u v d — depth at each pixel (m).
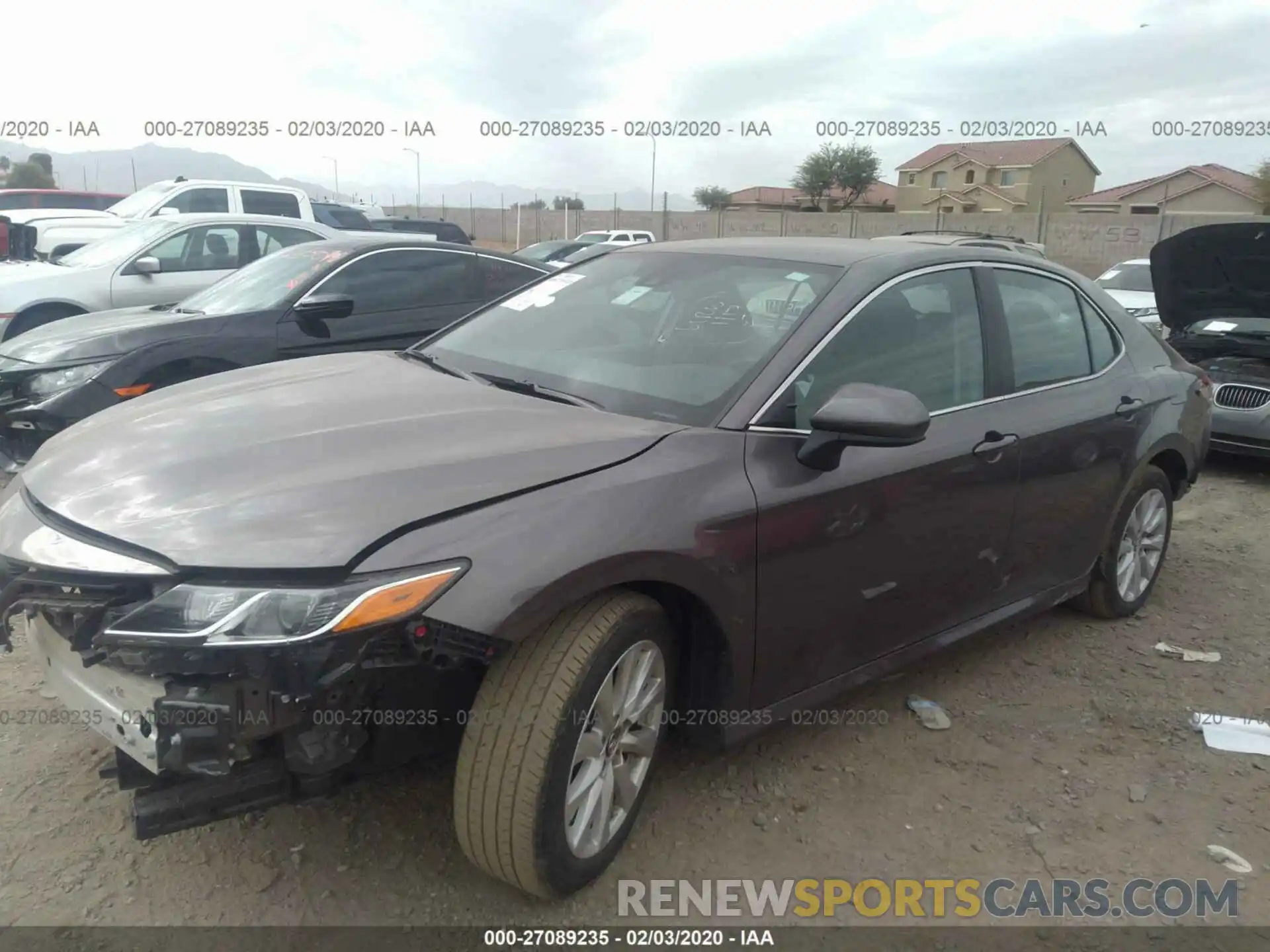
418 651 2.14
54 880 2.56
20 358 5.70
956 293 3.54
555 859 2.40
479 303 7.15
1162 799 3.14
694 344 3.15
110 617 2.12
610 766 2.57
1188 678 4.00
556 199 44.06
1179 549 5.73
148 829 2.12
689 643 2.79
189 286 9.45
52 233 13.38
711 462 2.69
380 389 3.05
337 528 2.16
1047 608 4.07
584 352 3.31
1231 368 7.31
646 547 2.44
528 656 2.33
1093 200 51.69
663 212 38.53
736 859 2.77
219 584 2.08
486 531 2.26
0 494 2.90
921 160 58.78
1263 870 2.81
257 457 2.46
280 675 2.04
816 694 3.08
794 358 2.96
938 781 3.20
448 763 3.11
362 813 2.87
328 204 17.39
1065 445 3.77
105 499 2.38
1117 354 4.29
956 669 4.02
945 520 3.28
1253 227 6.13
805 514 2.82
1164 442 4.39
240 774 2.18
